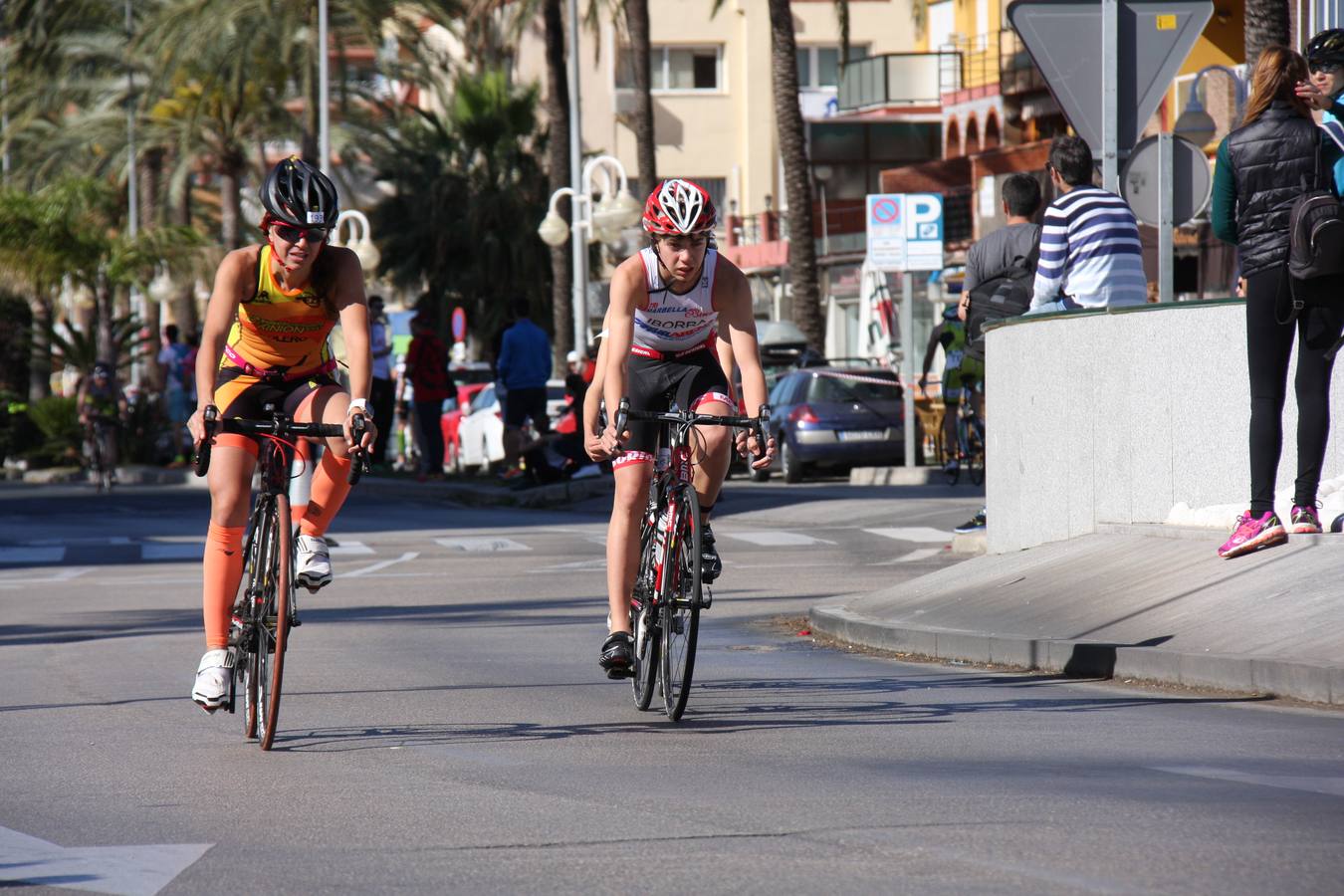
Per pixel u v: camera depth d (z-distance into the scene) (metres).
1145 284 38.41
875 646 33.12
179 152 163.00
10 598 46.88
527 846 16.98
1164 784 19.30
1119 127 38.72
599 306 172.88
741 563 51.78
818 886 15.20
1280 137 28.36
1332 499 31.09
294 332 23.62
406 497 91.94
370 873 16.11
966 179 152.88
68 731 24.80
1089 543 35.59
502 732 24.03
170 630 38.38
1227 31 102.38
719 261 24.73
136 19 161.50
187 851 17.12
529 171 173.75
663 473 25.48
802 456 86.81
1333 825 17.08
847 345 163.38
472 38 165.50
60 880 16.11
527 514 77.06
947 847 16.45
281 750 22.91
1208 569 30.44
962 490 73.56
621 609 25.33
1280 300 28.67
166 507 87.00
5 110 167.75
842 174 169.12
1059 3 38.53
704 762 21.39
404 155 173.50
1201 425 34.59
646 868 15.99
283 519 22.95
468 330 171.62
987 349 41.69
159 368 170.75
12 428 142.62
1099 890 14.80
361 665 31.72
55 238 140.00
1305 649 25.83
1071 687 27.34
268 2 131.25
